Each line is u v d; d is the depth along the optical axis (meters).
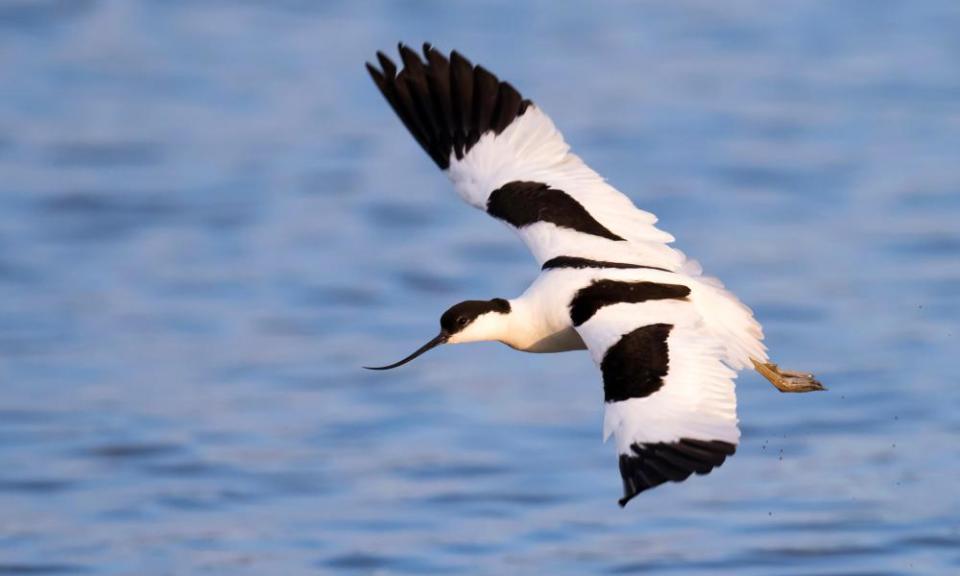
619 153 20.81
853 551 11.54
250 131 21.97
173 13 26.69
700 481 12.91
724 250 17.94
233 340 15.99
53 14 26.52
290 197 20.05
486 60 23.88
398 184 20.50
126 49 24.98
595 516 12.21
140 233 18.98
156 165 20.89
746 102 22.48
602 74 23.50
